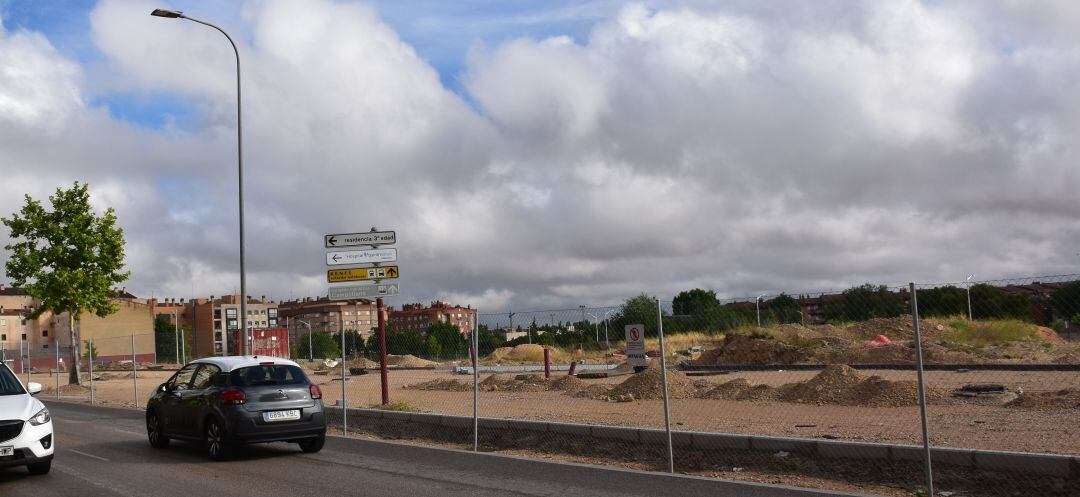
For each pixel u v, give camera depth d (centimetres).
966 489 922
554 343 4978
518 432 1454
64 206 3538
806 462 1073
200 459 1339
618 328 4372
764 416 1602
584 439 1340
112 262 3619
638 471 1093
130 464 1289
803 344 3231
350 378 3712
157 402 1491
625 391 2144
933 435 1240
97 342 8981
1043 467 880
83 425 1973
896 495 931
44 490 1063
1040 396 1566
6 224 3478
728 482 995
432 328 5247
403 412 1712
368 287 2097
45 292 3428
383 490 1011
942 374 2223
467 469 1154
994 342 2908
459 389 2719
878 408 1670
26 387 1253
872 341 3253
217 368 1378
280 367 1380
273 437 1304
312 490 1023
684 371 2909
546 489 991
